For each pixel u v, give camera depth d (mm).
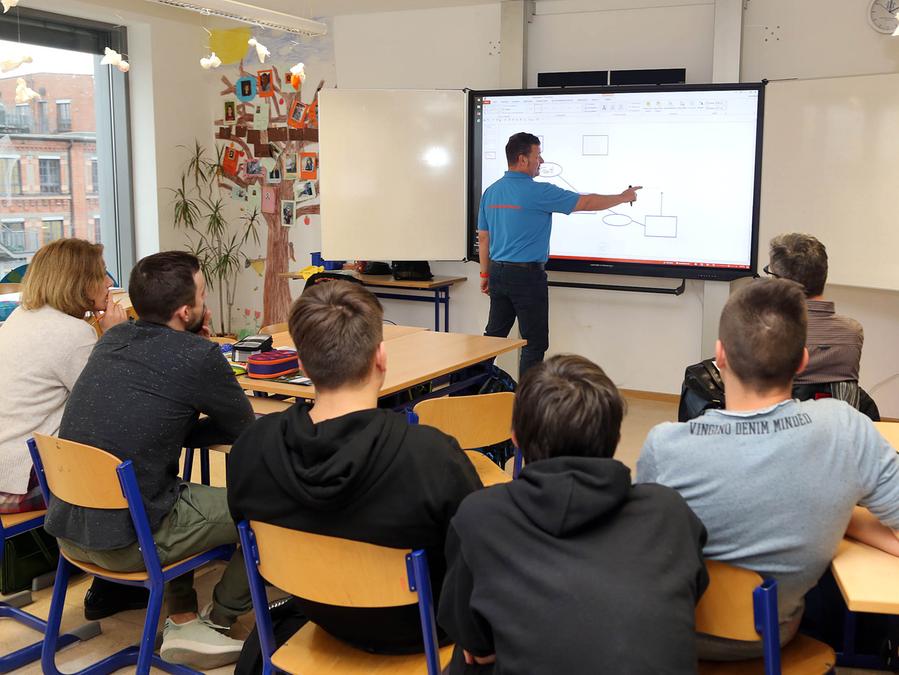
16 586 2852
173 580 2498
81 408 2225
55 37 6059
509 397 2635
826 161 4699
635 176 5305
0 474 2527
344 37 6367
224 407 2285
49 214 6172
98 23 6285
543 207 4875
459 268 6234
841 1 4848
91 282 2668
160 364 2221
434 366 3070
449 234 5836
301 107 6625
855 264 4668
